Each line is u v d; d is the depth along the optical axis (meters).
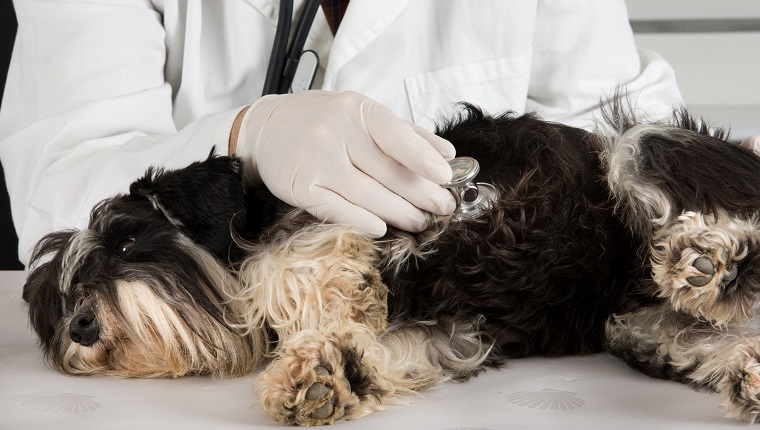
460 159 1.16
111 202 1.19
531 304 1.15
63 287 1.14
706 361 1.08
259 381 1.04
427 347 1.14
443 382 1.10
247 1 1.50
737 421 1.00
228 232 1.17
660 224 1.15
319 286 1.13
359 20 1.46
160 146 1.32
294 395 1.01
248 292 1.15
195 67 1.48
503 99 1.54
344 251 1.14
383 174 1.16
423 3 1.53
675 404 1.04
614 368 1.13
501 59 1.53
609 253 1.16
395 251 1.16
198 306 1.13
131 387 1.11
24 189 1.46
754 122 2.14
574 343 1.17
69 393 1.08
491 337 1.16
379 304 1.14
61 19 1.49
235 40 1.51
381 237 1.17
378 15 1.47
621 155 1.18
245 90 1.54
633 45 1.63
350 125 1.18
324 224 1.17
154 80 1.51
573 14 1.58
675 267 1.07
